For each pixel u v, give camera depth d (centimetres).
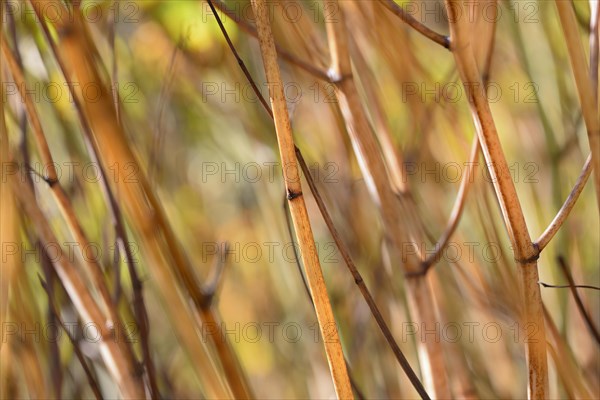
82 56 212
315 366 301
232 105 292
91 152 221
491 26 224
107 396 246
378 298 262
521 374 267
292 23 239
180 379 267
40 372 231
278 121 200
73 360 253
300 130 269
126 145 214
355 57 239
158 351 276
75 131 240
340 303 265
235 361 225
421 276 229
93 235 239
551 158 255
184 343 220
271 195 302
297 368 331
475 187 242
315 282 201
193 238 316
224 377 225
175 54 245
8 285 220
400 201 234
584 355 251
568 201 203
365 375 273
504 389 262
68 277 223
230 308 343
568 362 226
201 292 220
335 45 226
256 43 266
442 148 255
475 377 262
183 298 220
